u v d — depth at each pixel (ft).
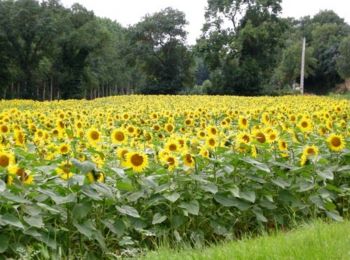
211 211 21.09
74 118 43.86
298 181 22.82
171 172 20.52
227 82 210.59
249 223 21.70
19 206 16.62
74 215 16.89
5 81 224.94
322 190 22.52
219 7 218.59
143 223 19.08
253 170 22.44
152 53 276.82
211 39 217.15
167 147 22.07
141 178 19.90
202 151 21.52
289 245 15.08
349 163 25.21
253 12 218.18
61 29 236.43
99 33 253.65
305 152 22.76
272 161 23.17
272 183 22.76
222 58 217.56
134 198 19.39
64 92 247.09
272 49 216.54
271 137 24.39
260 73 209.97
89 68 265.95
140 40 284.00
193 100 105.09
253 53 216.13
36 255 15.79
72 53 244.22
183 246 18.43
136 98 124.26
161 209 20.34
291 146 26.71
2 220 15.49
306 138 29.45
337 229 17.37
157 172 20.66
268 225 22.21
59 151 21.58
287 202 22.22
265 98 109.09
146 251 17.33
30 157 22.63
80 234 17.67
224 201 20.56
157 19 279.28
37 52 234.99
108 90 345.92
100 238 17.58
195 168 20.98
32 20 225.97
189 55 281.54
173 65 279.69
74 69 246.06
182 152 22.13
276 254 13.96
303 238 15.94
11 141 28.04
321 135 30.30
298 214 22.31
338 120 42.09
